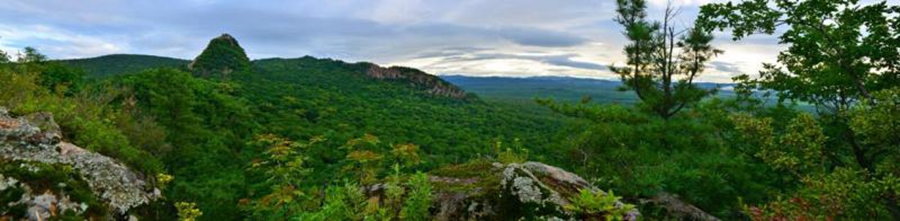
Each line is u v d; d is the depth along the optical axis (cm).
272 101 12044
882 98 495
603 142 1227
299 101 12725
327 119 11056
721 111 1141
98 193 596
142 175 819
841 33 916
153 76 4894
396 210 445
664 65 1506
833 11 896
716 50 1447
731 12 1025
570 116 1520
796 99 1128
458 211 478
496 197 471
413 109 16125
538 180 489
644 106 1495
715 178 976
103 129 1002
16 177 518
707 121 1230
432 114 15400
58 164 588
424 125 11712
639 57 1503
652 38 1488
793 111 1073
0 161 539
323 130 8688
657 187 886
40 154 598
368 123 10744
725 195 1035
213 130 6209
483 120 14575
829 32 934
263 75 18400
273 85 15475
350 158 599
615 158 1177
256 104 10869
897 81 916
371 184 572
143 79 4831
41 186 527
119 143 898
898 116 480
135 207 635
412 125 11344
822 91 1018
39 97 1219
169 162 3647
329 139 6488
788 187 1055
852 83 938
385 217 397
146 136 2142
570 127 1448
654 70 1530
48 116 815
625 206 328
